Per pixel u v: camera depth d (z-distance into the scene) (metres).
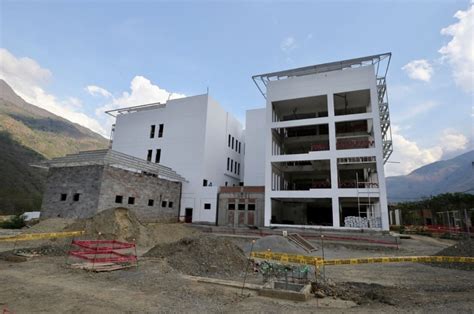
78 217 26.64
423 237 34.09
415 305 7.27
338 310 6.69
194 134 40.41
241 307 6.77
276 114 39.47
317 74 33.94
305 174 40.72
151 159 42.84
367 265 14.58
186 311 6.31
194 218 37.59
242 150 52.44
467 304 7.36
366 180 36.28
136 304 6.63
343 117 31.30
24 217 31.16
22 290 7.34
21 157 67.44
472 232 33.34
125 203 29.41
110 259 11.58
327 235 26.02
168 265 11.45
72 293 7.26
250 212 35.50
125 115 46.84
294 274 9.38
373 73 31.41
